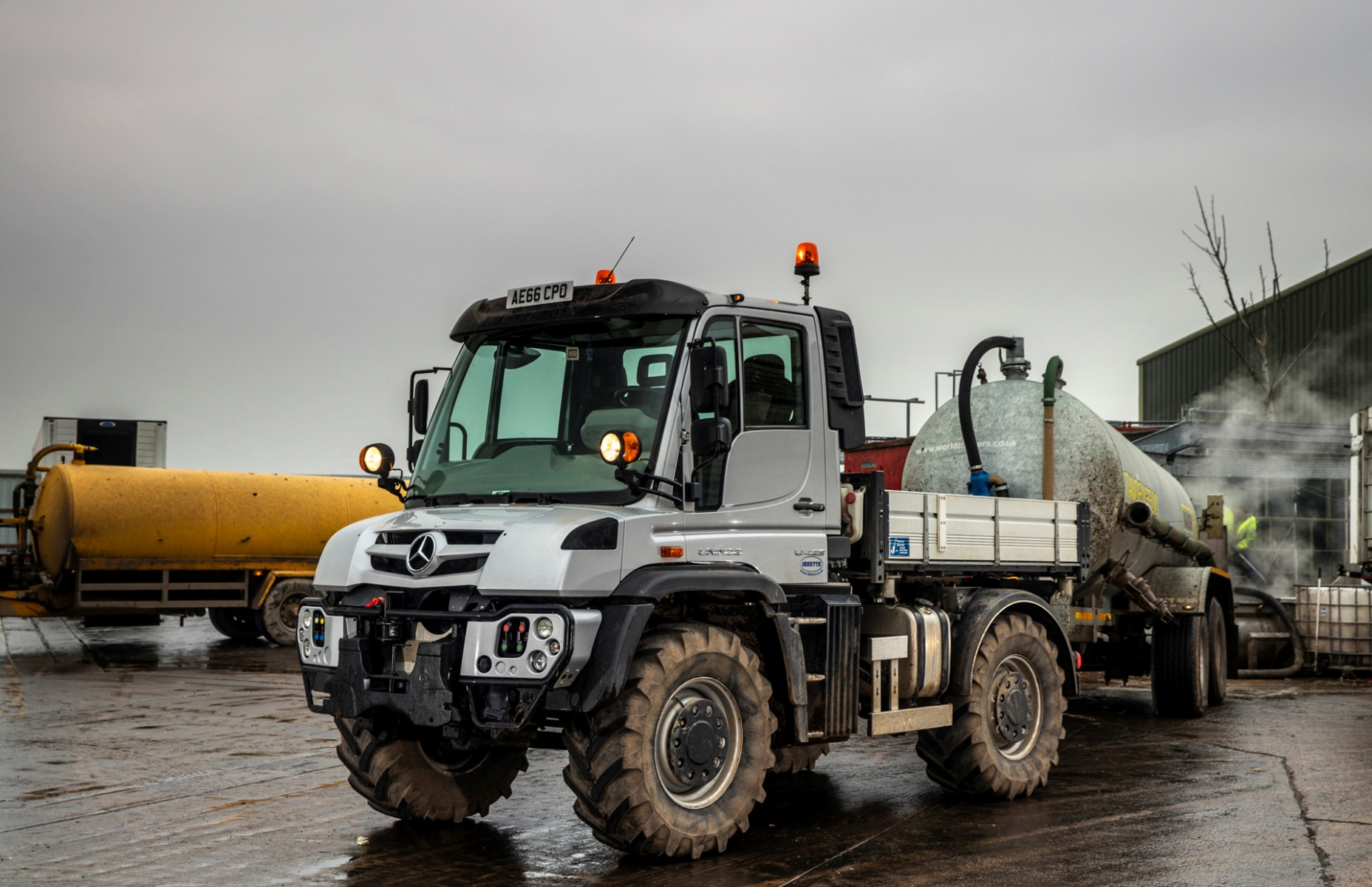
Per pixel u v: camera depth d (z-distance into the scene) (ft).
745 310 23.65
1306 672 57.16
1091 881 20.13
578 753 20.84
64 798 26.96
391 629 21.36
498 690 20.29
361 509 69.36
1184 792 27.99
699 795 21.94
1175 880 20.18
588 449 22.63
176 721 39.11
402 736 23.73
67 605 63.87
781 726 24.32
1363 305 102.06
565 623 19.90
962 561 28.81
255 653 65.16
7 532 88.22
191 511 64.44
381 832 23.85
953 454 41.24
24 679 51.47
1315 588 56.54
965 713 26.96
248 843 22.93
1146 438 74.13
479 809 24.94
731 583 22.03
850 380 25.94
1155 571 44.42
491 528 20.99
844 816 25.54
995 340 36.45
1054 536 32.12
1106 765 31.89
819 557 24.49
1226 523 58.85
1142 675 44.19
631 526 21.03
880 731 24.86
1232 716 42.63
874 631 26.66
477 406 24.29
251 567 66.95
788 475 24.08
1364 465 56.29
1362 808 25.99
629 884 20.08
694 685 21.93
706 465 22.59
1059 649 29.76
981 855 21.99
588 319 23.11
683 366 22.36
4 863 21.30
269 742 34.86
